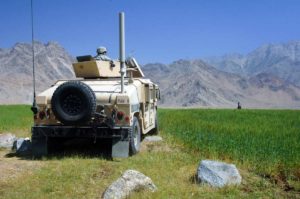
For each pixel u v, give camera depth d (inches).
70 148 581.6
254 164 452.8
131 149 512.4
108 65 595.2
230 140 574.6
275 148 528.4
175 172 419.8
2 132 759.1
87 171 419.5
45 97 522.0
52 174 406.9
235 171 378.9
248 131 734.5
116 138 502.9
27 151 540.1
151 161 475.5
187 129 771.4
